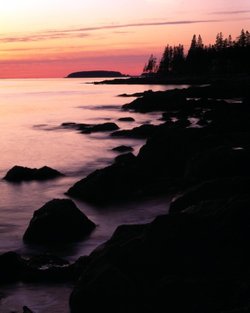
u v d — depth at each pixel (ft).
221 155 58.39
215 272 27.35
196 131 74.18
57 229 44.98
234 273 26.91
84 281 28.99
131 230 34.78
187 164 62.95
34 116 200.03
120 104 258.57
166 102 211.82
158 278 27.61
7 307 30.71
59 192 66.08
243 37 465.47
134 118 182.50
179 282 26.45
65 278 34.32
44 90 499.10
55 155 100.68
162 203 55.06
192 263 28.17
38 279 34.30
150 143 71.92
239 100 229.86
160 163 66.54
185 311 25.05
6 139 127.75
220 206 32.07
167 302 25.85
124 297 26.86
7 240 45.44
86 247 43.27
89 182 61.67
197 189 43.86
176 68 525.75
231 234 29.25
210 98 245.45
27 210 57.47
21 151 107.04
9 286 33.60
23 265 35.45
